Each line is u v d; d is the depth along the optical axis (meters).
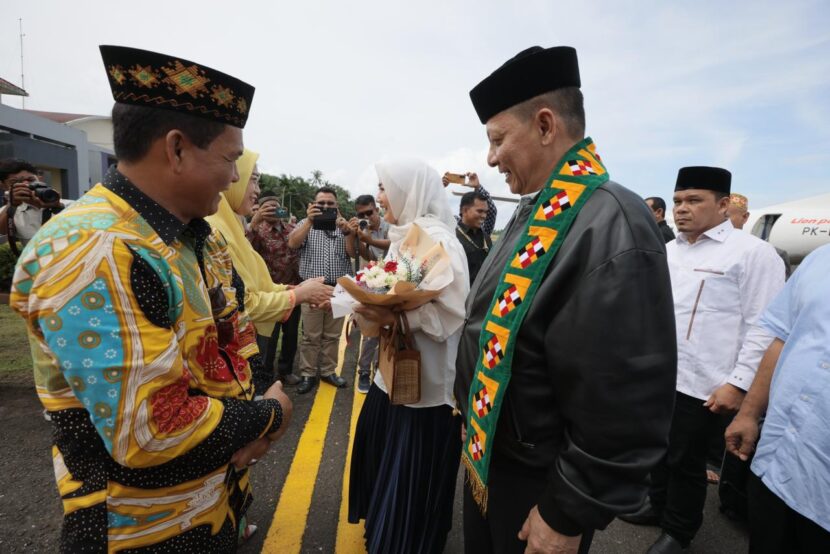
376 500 1.95
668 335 0.97
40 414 3.32
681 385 2.24
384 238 5.54
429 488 1.91
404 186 2.20
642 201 1.06
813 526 1.30
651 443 0.96
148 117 0.94
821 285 1.37
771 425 1.41
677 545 2.18
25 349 4.73
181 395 0.93
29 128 22.61
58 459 1.00
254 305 2.04
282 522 2.38
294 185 82.31
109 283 0.84
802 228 10.46
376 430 2.09
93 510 0.94
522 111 1.16
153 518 0.97
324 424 3.53
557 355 1.02
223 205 2.08
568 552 1.04
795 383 1.35
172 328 0.98
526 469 1.21
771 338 1.80
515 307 1.10
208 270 1.22
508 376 1.12
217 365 1.12
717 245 2.33
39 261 0.84
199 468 1.00
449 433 1.94
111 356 0.82
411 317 1.80
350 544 2.22
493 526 1.31
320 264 4.25
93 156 32.47
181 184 1.00
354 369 4.93
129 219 0.93
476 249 4.45
